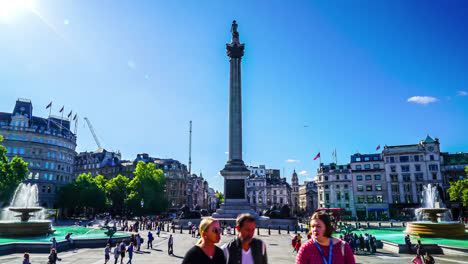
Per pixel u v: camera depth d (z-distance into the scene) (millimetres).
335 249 5238
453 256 28828
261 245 5715
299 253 5445
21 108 101938
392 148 104750
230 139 69625
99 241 33469
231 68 74125
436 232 38219
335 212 84812
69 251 30172
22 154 93625
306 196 152375
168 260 26500
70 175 108875
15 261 24172
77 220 88500
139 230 59312
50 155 100250
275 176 186250
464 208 90625
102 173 139125
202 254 5438
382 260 26578
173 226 53969
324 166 115250
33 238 36375
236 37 76562
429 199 61188
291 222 60812
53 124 110375
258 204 152125
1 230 36625
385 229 58188
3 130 92125
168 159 139875
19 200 70438
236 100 71500
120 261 25219
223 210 63938
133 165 130250
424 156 99750
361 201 104375
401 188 100562
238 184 65938
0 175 61875
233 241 5770
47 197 97062
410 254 30125
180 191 131500
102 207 96188
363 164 107625
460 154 99375
